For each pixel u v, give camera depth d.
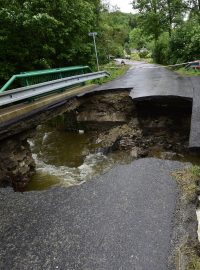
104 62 23.78
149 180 4.54
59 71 9.90
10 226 3.63
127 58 59.09
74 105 10.34
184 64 20.02
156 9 31.45
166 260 2.90
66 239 3.30
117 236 3.28
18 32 11.14
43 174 7.82
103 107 11.52
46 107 8.31
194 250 3.05
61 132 12.15
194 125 6.91
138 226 3.43
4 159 6.38
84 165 8.43
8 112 7.01
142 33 34.75
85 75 11.82
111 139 9.98
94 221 3.59
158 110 10.30
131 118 10.95
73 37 14.25
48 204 4.09
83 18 14.13
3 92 6.30
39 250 3.17
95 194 4.26
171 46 23.84
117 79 15.55
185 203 3.90
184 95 9.21
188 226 3.44
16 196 4.38
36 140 11.47
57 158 9.27
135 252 3.02
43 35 11.66
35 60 11.88
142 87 11.55
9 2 10.66
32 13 10.81
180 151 8.52
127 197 4.09
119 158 8.60
